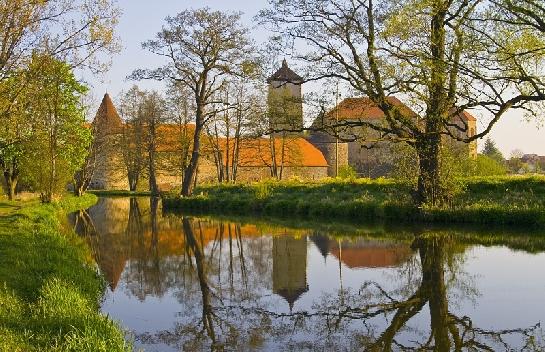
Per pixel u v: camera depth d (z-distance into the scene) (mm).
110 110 83375
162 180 75625
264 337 9031
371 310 10422
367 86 20812
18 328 7508
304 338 8922
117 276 14312
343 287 12352
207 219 28844
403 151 22484
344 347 8406
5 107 16875
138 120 57906
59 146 34438
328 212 26578
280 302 11383
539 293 10945
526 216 19266
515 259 14148
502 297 10766
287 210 29453
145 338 9055
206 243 20281
